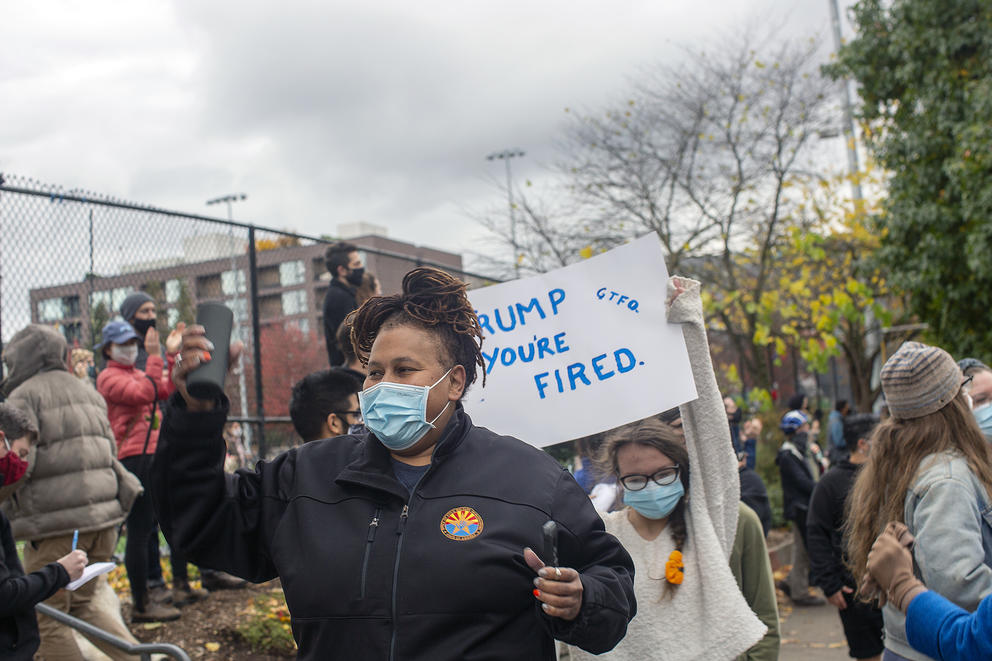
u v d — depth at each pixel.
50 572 3.64
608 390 3.16
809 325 14.16
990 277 12.88
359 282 6.70
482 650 1.89
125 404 5.77
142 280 6.67
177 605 6.20
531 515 2.03
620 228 18.44
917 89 14.02
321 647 1.95
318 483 2.11
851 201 17.72
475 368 2.26
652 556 3.09
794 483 9.02
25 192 5.81
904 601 2.63
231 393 7.57
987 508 2.81
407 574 1.93
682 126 18.20
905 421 3.04
